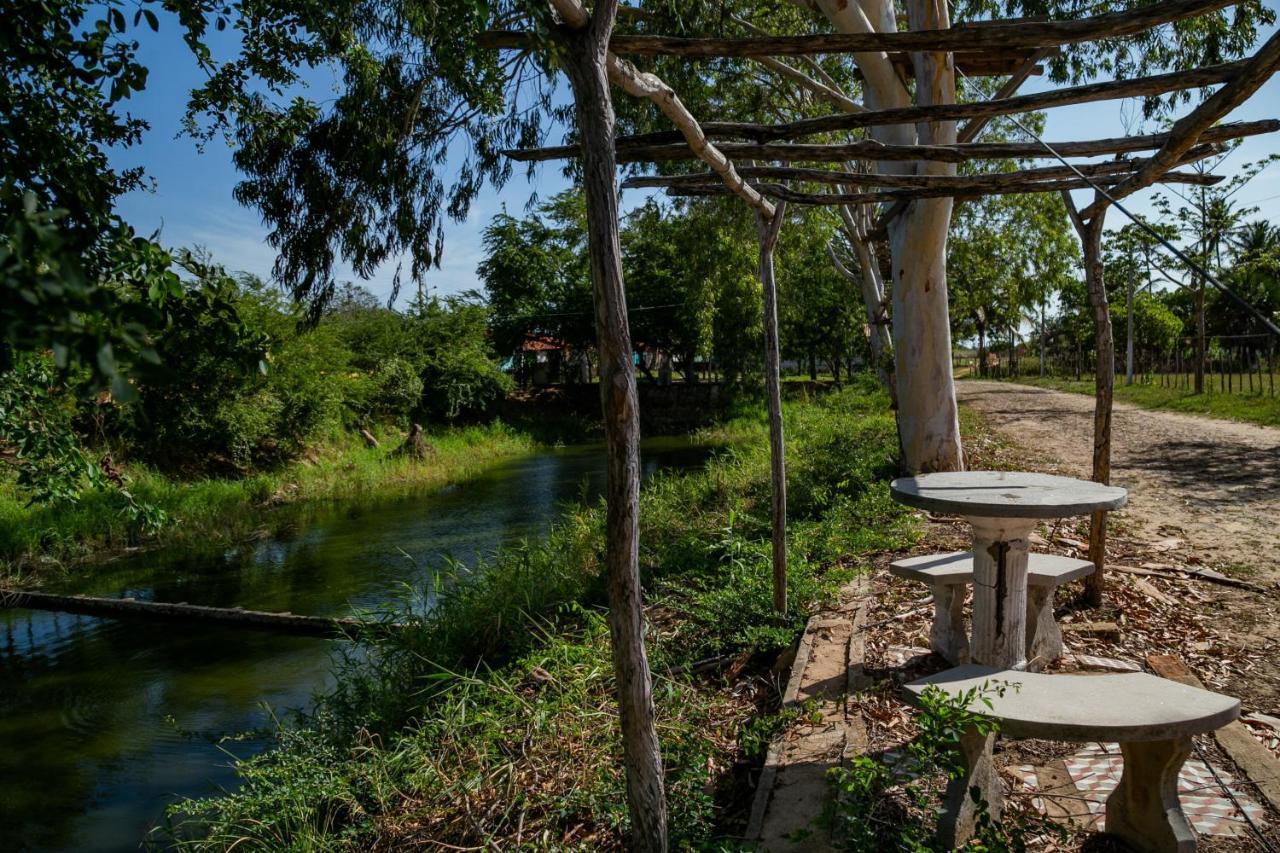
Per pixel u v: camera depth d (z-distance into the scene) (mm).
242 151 9703
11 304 1048
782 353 41062
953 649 4293
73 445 5398
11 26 2426
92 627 8297
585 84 2459
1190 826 2768
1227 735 3377
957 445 9812
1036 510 3227
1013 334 41469
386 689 5508
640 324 33969
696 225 19016
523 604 6684
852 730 3604
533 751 4039
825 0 8930
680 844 2922
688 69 10891
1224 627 4738
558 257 36438
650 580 7211
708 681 4781
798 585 5773
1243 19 10938
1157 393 22094
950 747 2703
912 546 6922
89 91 3285
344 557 11203
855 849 2578
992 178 4969
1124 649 4473
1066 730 2395
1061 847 2721
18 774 5188
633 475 2545
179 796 4848
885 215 9477
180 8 3258
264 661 7094
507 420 31172
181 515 13867
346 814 4145
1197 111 3811
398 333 27547
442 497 16766
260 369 2455
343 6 4906
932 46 3742
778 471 5309
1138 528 7246
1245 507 8023
